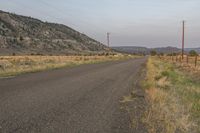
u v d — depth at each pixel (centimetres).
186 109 972
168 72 2416
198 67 3638
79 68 3166
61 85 1530
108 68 3275
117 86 1560
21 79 1802
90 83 1672
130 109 924
